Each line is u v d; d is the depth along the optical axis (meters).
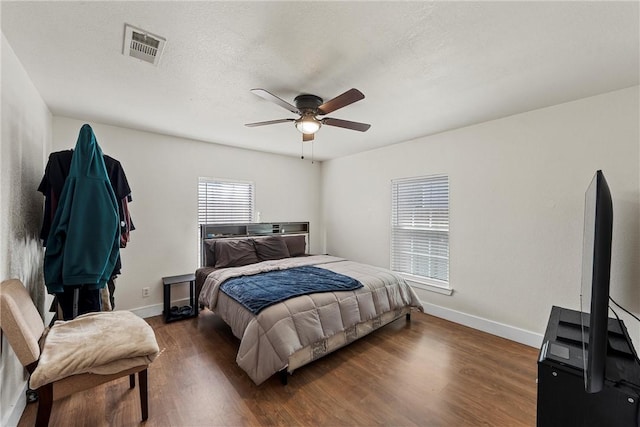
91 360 1.40
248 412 1.73
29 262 1.92
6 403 1.51
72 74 1.93
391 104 2.46
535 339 2.57
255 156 4.27
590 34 1.48
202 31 1.48
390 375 2.13
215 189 3.89
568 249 2.40
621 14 1.32
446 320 3.25
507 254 2.77
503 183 2.79
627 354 1.24
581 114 2.32
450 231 3.23
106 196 1.78
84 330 1.62
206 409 1.75
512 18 1.37
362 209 4.36
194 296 3.35
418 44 1.59
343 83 2.06
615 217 2.14
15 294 1.45
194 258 3.66
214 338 2.74
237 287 2.55
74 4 1.29
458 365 2.28
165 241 3.42
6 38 1.53
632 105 2.09
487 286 2.92
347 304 2.47
